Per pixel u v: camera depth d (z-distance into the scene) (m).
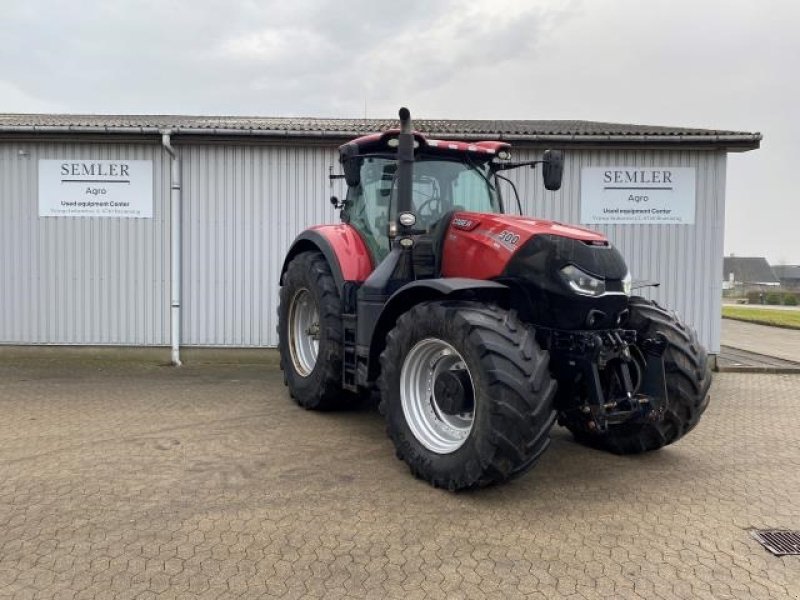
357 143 5.14
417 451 4.30
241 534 3.48
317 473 4.46
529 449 3.78
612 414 4.22
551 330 4.36
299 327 6.59
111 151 9.13
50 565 3.13
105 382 7.70
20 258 9.19
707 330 9.27
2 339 9.25
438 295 4.42
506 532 3.57
